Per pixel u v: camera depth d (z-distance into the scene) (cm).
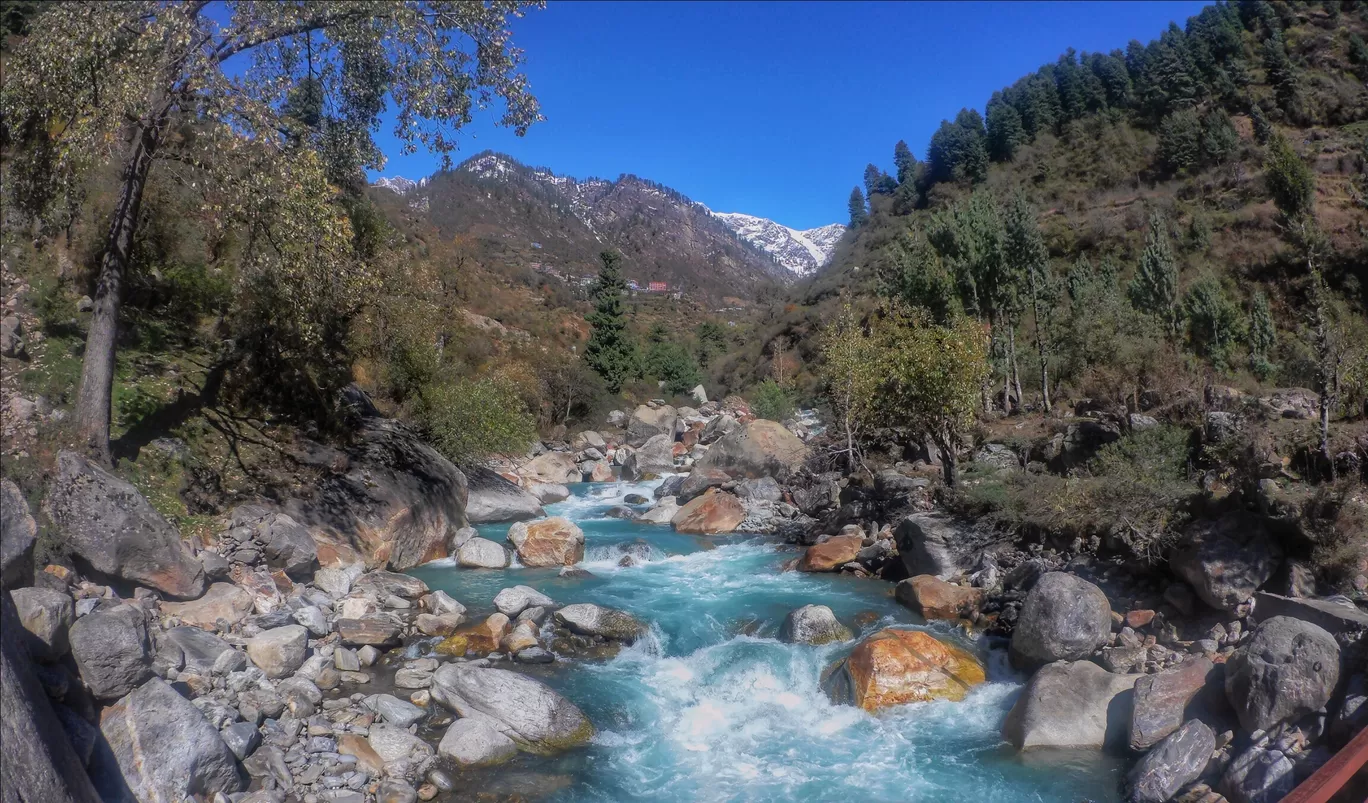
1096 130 8700
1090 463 1680
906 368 1853
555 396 4312
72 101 1255
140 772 720
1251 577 1072
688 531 2183
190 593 1098
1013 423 2389
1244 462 1374
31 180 1447
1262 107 7588
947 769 923
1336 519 1055
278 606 1188
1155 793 808
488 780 880
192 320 1820
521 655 1194
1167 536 1230
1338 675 792
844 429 2358
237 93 1258
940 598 1391
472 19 1492
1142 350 2336
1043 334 2936
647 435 4075
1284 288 4747
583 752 959
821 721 1052
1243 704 837
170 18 1191
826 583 1625
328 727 917
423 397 2427
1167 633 1107
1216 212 6031
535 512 2261
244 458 1555
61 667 740
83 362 1263
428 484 1830
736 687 1143
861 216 11288
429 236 6197
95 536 1007
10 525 771
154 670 834
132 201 1259
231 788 776
